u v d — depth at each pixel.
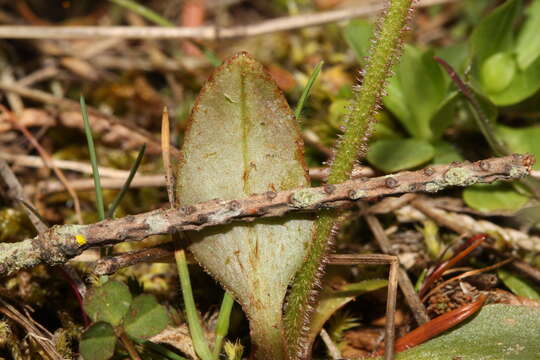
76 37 0.35
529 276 0.29
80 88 0.40
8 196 0.31
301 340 0.27
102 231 0.26
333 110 0.33
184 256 0.26
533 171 0.30
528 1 0.39
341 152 0.26
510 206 0.30
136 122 0.37
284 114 0.26
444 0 0.40
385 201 0.31
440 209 0.31
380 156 0.31
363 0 0.47
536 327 0.27
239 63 0.25
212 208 0.26
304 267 0.26
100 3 0.49
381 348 0.28
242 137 0.26
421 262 0.30
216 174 0.26
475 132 0.33
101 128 0.34
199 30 0.35
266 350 0.26
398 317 0.29
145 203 0.33
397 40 0.26
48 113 0.34
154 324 0.26
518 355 0.26
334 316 0.29
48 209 0.32
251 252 0.26
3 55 0.40
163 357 0.27
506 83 0.32
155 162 0.34
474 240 0.28
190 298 0.26
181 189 0.26
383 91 0.26
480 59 0.32
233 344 0.27
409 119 0.32
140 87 0.39
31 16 0.46
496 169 0.25
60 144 0.35
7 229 0.30
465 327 0.27
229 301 0.26
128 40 0.44
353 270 0.29
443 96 0.32
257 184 0.26
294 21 0.36
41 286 0.29
